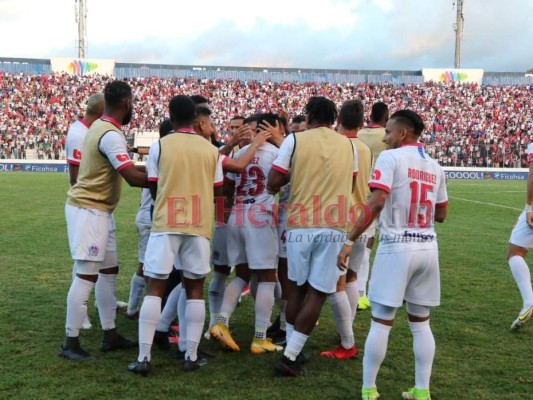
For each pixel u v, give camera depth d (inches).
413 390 157.1
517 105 1707.7
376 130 244.5
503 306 253.4
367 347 154.9
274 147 201.5
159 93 1658.5
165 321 198.2
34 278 290.4
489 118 1646.2
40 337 202.2
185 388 162.4
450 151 1448.1
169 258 174.1
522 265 228.5
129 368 173.9
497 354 194.1
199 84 1738.4
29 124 1430.9
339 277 180.4
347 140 182.1
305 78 1850.4
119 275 304.8
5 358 181.8
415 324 157.3
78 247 181.9
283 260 212.7
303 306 176.1
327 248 171.6
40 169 1305.4
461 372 177.9
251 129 205.9
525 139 1531.7
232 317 239.8
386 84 1836.9
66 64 1717.5
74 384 163.3
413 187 151.9
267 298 197.2
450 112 1675.7
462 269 329.7
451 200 772.6
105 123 184.1
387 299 150.6
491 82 1872.5
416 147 157.5
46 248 370.9
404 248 150.6
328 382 169.8
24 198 677.9
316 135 178.1
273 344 204.4
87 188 184.5
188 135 178.5
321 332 221.6
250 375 174.6
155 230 175.5
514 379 173.2
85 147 185.6
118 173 188.5
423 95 1766.7
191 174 175.2
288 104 1686.8
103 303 193.6
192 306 178.7
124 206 628.7
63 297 255.3
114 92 183.9
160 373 174.7
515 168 1384.1
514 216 598.2
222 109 1632.6
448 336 211.9
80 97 1574.8
